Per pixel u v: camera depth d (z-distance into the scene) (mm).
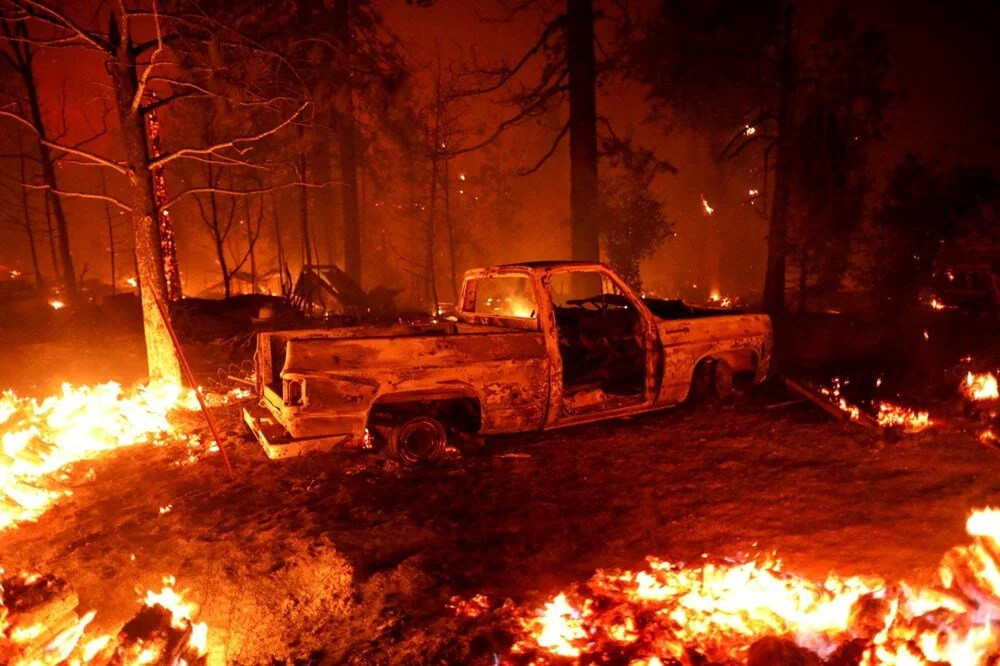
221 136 20656
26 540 5590
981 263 13609
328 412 6152
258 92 11258
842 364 10953
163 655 3459
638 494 5668
